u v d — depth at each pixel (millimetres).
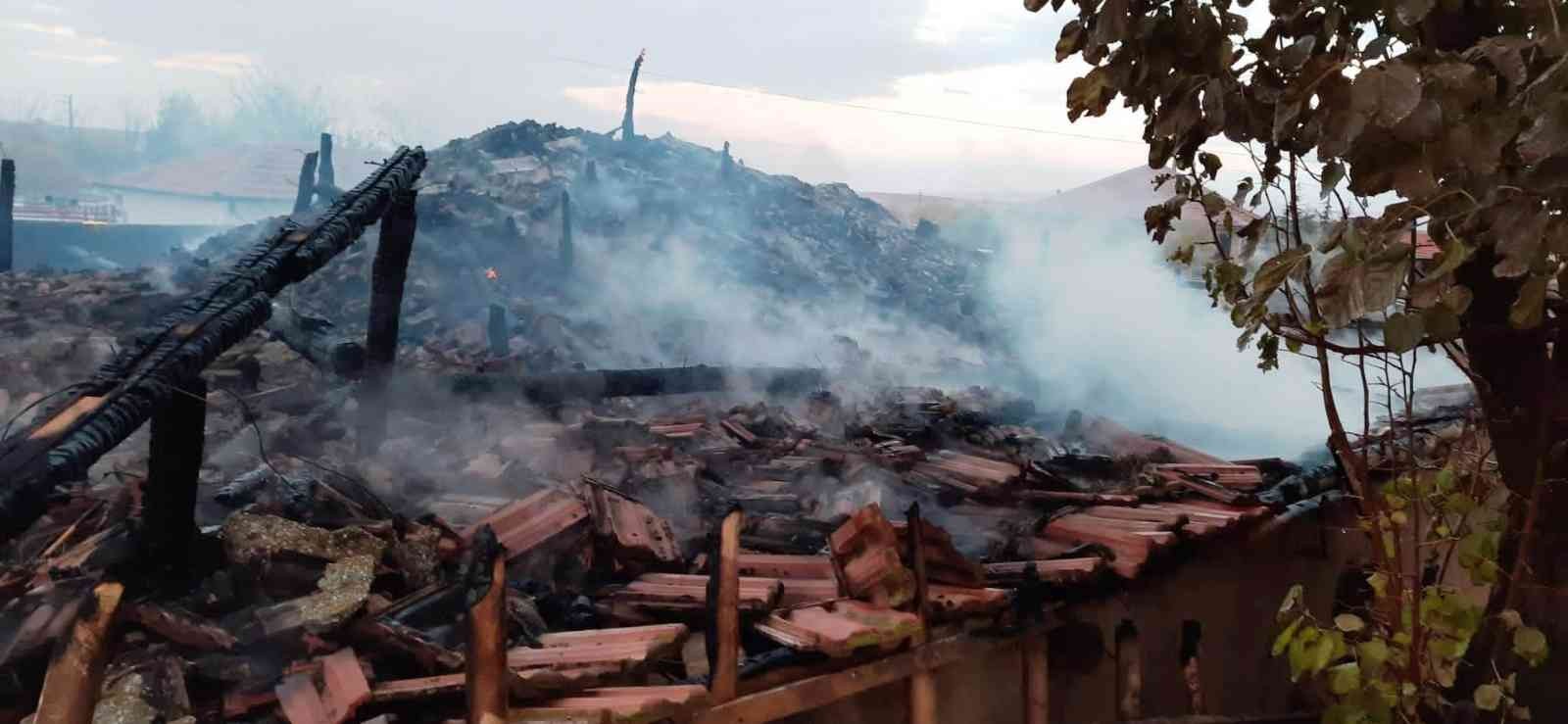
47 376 11102
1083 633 6336
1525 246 3238
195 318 5672
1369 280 3453
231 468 7863
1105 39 4242
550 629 5664
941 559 5770
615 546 6465
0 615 4918
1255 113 4191
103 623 3607
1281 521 7574
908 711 5465
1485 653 5012
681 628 5074
